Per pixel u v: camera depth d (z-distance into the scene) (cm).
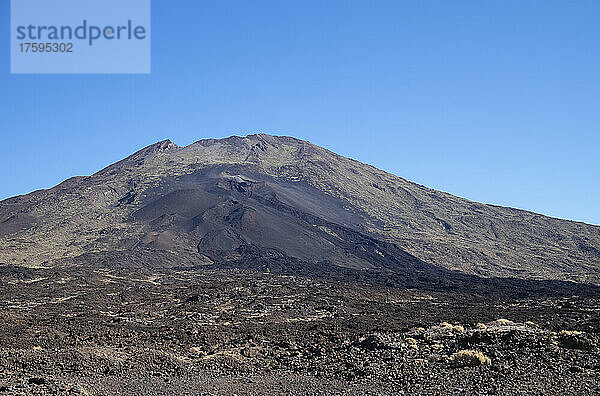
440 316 6159
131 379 2703
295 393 2372
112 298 8019
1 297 7756
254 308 6981
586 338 2694
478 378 2316
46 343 3838
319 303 7606
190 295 8300
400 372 2578
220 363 3167
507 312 6456
